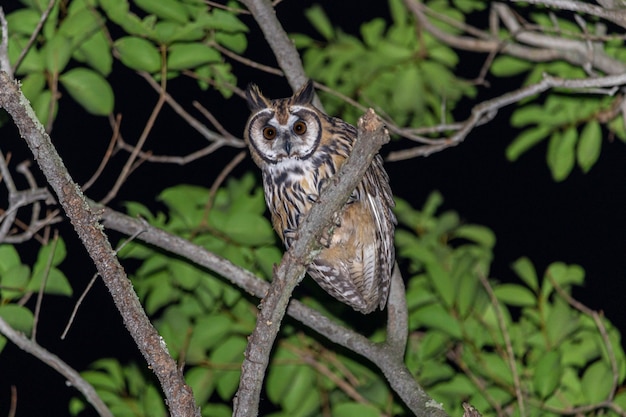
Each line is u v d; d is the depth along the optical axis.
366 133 6.45
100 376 10.38
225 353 10.00
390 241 9.48
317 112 9.53
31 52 9.16
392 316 9.57
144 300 10.88
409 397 9.12
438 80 10.80
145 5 9.27
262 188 10.82
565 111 10.94
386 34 11.57
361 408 9.91
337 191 6.63
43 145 6.54
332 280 9.73
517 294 10.39
